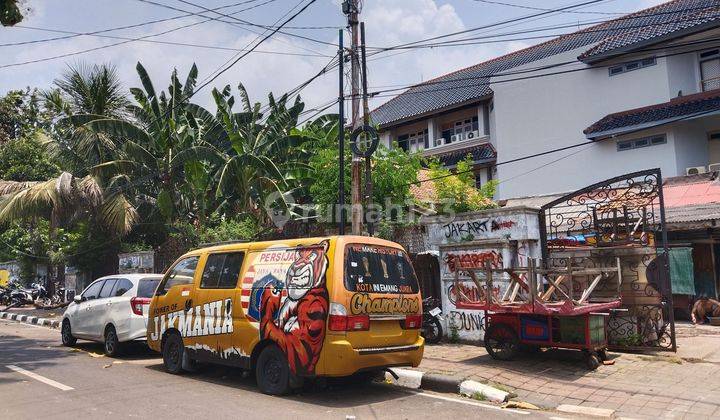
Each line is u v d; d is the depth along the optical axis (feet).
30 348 37.09
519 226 33.17
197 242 57.41
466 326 34.86
